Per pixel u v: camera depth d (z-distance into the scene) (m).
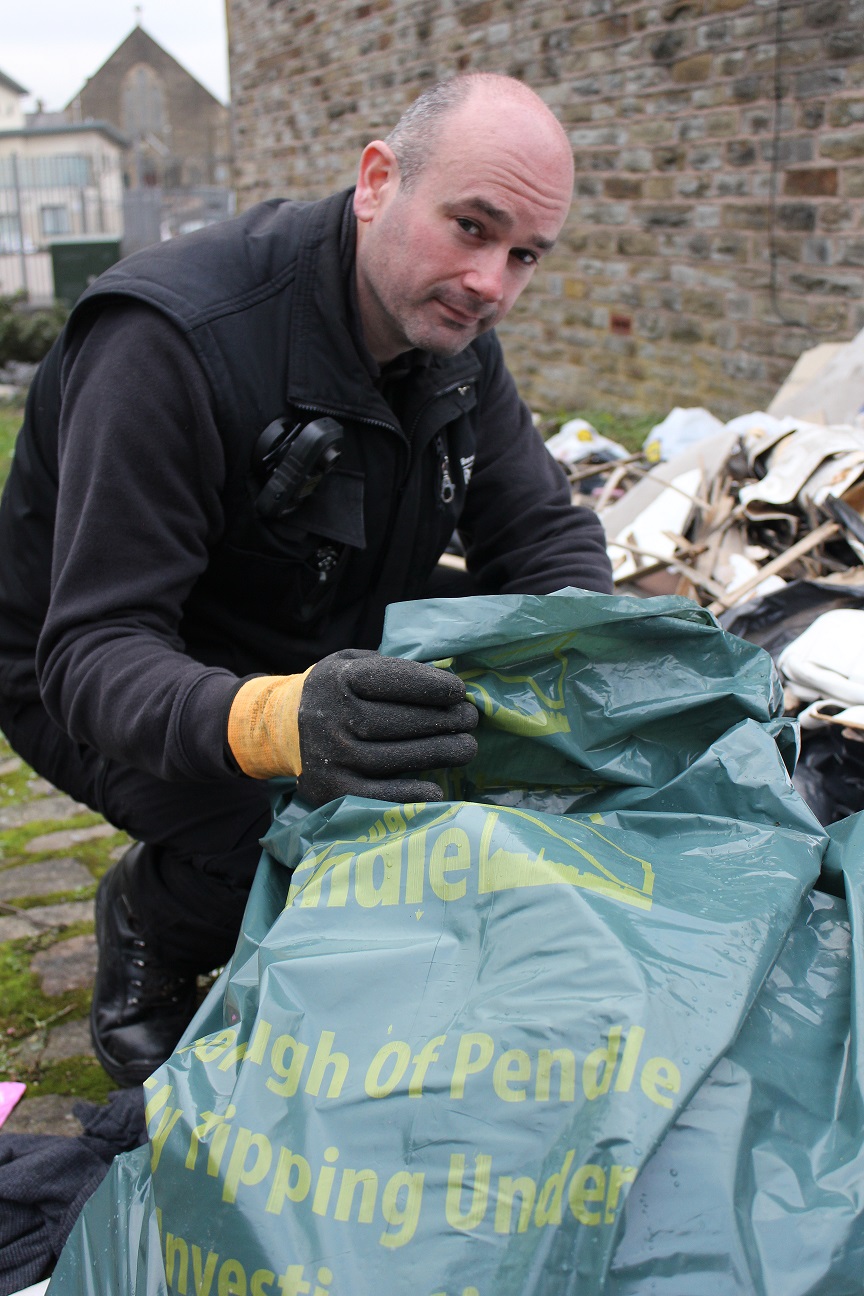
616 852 1.02
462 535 1.99
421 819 1.05
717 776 1.14
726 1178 0.82
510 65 6.53
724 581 2.31
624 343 6.14
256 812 1.63
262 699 1.21
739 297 5.32
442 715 1.14
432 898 0.99
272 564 1.57
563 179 1.35
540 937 0.92
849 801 1.65
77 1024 2.07
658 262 5.79
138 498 1.40
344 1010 0.94
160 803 1.63
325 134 8.66
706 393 5.62
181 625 1.66
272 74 9.24
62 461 1.44
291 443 1.46
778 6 4.80
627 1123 0.80
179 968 1.76
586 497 3.24
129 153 44.75
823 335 4.89
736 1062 0.89
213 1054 0.98
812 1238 0.81
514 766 1.22
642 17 5.54
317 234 1.49
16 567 1.72
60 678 1.40
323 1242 0.84
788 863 1.03
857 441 2.41
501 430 1.87
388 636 1.18
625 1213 0.78
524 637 1.17
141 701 1.30
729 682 1.23
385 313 1.47
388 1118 0.88
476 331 1.44
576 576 1.78
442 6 7.01
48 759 1.80
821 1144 0.86
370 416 1.53
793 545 2.32
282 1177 0.87
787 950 0.99
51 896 2.51
